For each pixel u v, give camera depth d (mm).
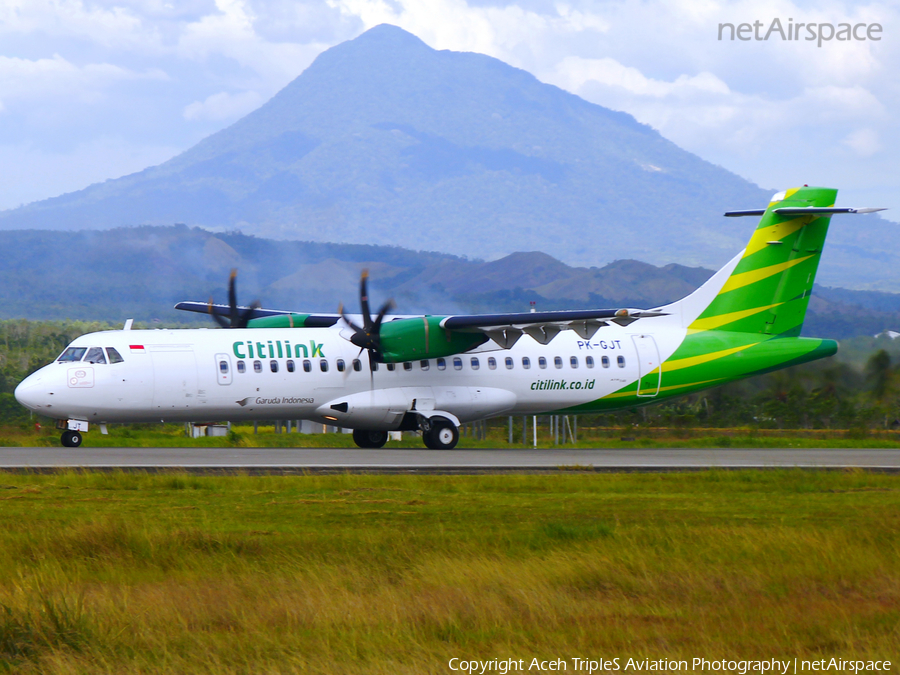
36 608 32000
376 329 99125
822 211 112062
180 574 39219
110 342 97062
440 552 42062
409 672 28656
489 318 97625
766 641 31531
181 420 100375
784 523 52500
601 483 70438
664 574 39250
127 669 28734
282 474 74812
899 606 35062
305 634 31734
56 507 56062
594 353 111312
